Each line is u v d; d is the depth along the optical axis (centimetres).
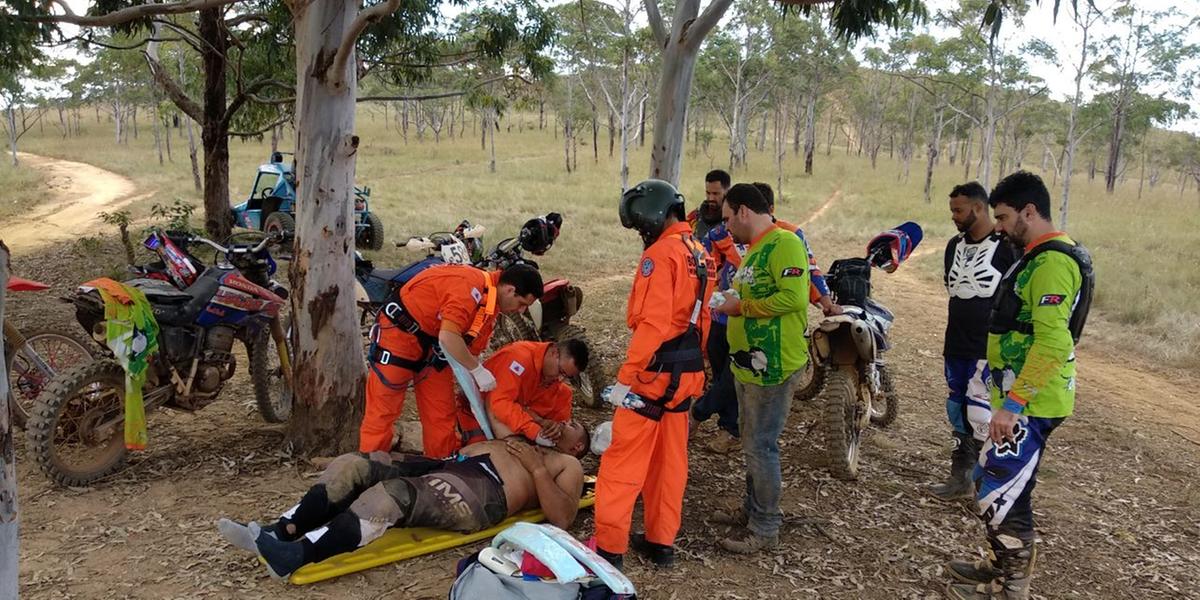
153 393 482
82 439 455
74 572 359
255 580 358
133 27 1055
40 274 1120
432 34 1302
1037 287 338
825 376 652
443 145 5069
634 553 403
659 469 382
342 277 486
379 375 441
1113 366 908
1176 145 4869
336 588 355
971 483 489
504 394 438
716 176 565
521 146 5109
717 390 545
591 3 2605
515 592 298
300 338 488
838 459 505
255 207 1418
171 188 2477
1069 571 415
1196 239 2008
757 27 3756
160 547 384
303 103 464
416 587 358
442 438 464
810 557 409
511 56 1386
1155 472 570
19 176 2831
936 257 1648
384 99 1157
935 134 3900
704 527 438
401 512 373
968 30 2483
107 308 434
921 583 390
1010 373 354
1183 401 777
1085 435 644
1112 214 2738
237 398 617
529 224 665
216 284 506
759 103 4556
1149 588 402
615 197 2405
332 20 453
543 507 412
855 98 5459
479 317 429
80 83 4922
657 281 355
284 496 442
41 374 505
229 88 1438
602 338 855
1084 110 3039
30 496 432
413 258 1337
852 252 1700
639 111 4066
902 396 723
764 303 385
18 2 750
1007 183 353
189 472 470
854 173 4419
